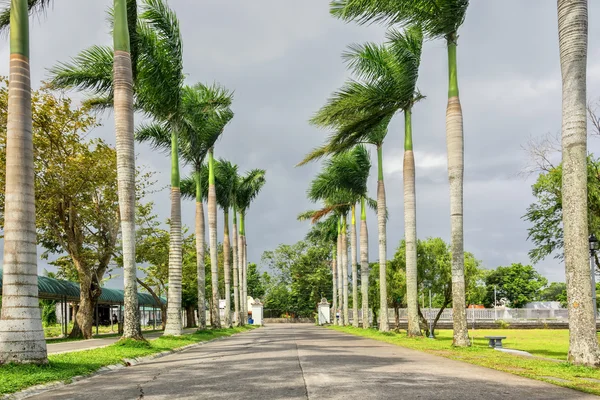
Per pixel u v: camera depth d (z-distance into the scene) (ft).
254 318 196.75
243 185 137.90
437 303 158.10
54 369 31.96
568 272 33.40
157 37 64.95
